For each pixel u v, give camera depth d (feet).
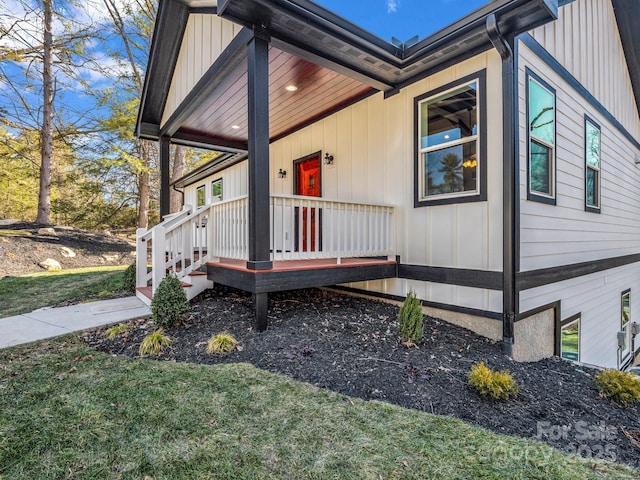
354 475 5.81
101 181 53.93
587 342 19.01
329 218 14.84
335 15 11.94
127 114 43.24
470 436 7.05
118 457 6.08
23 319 14.21
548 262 14.84
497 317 12.94
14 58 37.91
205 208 16.76
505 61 12.14
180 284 13.37
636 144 29.50
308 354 10.64
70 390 8.31
